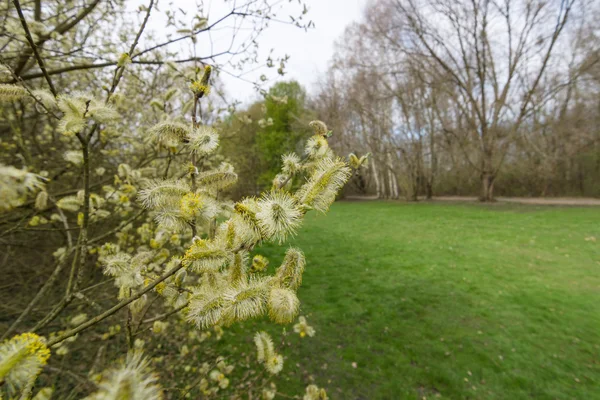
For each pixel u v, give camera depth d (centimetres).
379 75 2384
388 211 2016
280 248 971
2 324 351
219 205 137
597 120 2125
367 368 417
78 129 127
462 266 808
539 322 515
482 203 2262
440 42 2194
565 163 2431
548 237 1065
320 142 134
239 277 98
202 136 130
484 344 461
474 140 2367
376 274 775
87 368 320
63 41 343
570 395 362
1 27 266
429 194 2933
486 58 2280
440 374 401
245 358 418
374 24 2258
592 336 471
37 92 134
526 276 719
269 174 2409
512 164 2641
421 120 2609
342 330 511
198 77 187
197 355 405
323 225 1521
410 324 525
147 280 143
